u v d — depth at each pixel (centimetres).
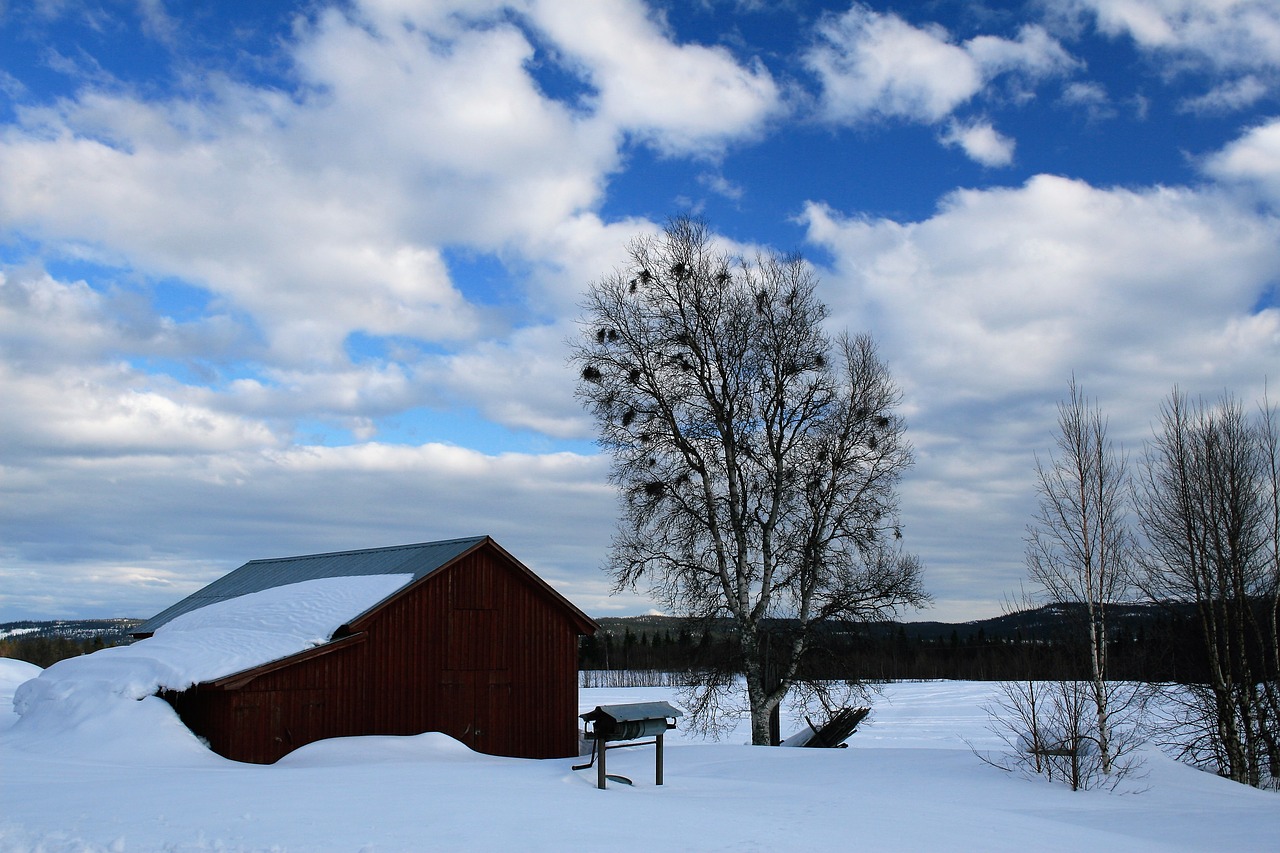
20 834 1089
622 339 3014
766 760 2159
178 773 1823
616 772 1977
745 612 2908
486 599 2828
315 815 1256
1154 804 1722
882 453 2914
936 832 1316
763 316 3002
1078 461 2053
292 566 3778
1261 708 2417
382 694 2602
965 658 8944
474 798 1462
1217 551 2481
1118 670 2306
